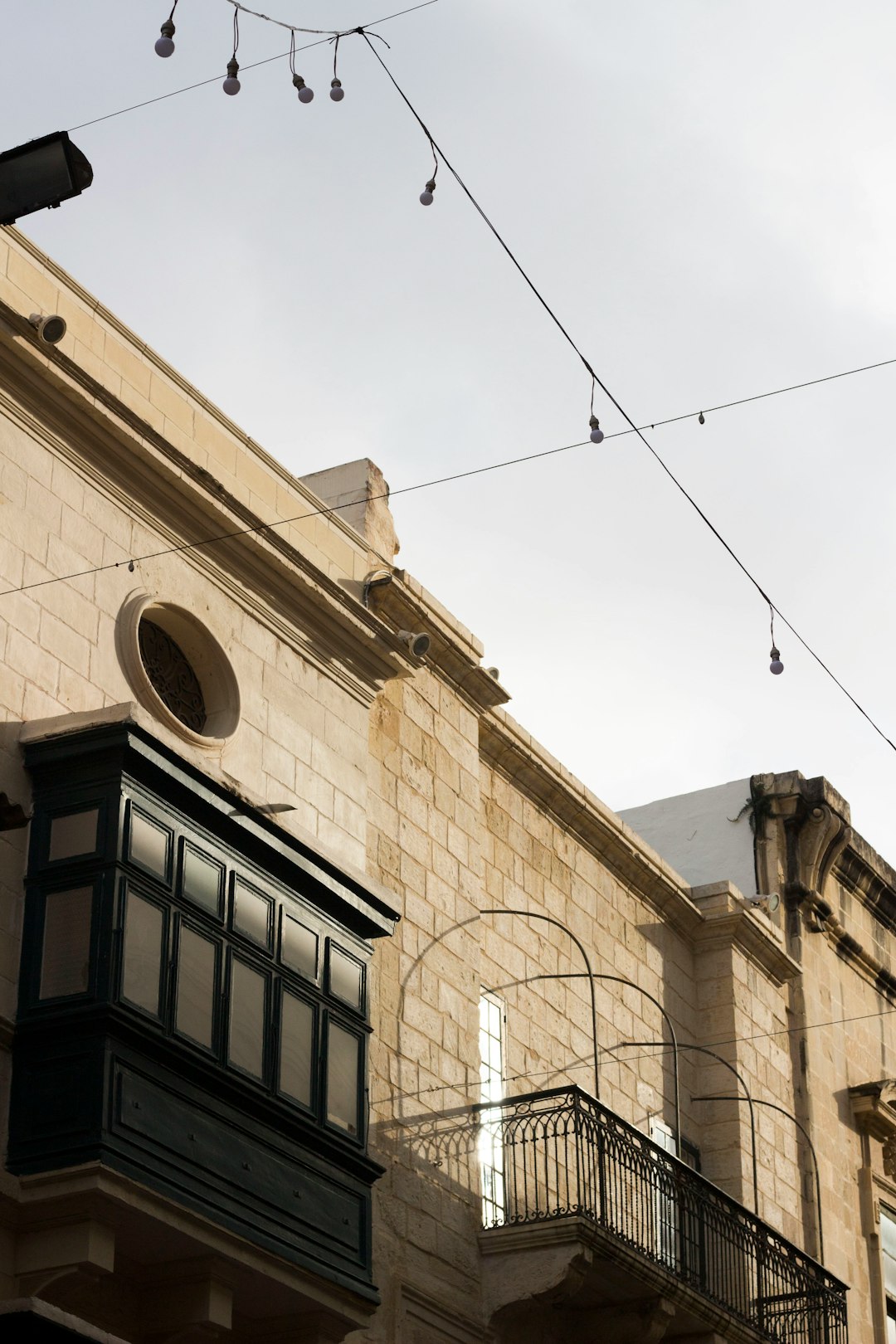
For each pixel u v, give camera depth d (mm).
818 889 29594
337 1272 16547
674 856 30281
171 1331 15359
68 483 16766
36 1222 14359
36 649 15977
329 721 19406
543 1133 19781
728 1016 25859
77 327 17281
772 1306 23000
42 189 11125
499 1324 19234
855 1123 28734
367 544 20750
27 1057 14711
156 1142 14844
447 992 20219
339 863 17812
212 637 17938
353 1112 17438
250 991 16438
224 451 18781
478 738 22344
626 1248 19703
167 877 15727
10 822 14320
